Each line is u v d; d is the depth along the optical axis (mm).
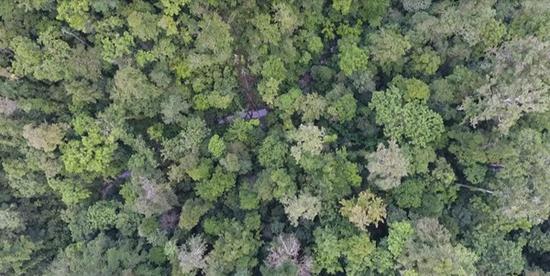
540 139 37188
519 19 39625
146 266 38969
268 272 35719
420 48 39656
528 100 34594
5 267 39969
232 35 40812
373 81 40531
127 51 38938
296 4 40719
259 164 40219
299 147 37062
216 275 35938
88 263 38062
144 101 40188
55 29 39156
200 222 39812
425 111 37531
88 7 38219
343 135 40562
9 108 38188
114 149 40125
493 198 38625
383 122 38031
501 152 36562
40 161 39344
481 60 40781
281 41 40500
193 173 38719
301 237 38500
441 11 40500
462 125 38781
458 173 40031
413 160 37625
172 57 39938
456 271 32938
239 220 38812
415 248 34375
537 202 35656
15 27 39094
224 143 39000
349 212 36625
